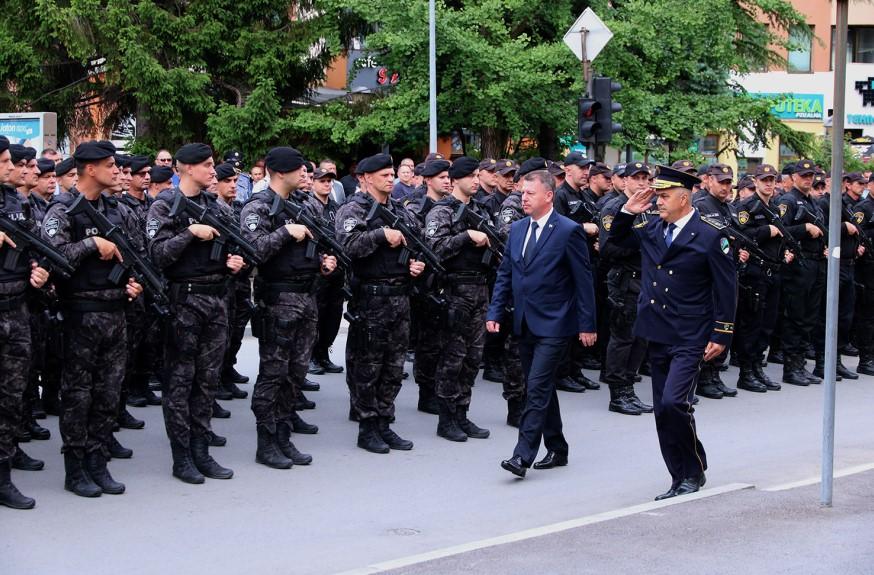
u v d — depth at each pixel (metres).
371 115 21.08
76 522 6.39
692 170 10.93
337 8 21.19
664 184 6.79
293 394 7.89
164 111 20.41
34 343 8.03
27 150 8.09
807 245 11.37
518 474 7.42
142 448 8.20
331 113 21.64
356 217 8.05
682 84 23.48
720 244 6.70
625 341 9.79
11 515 6.49
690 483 6.95
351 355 8.38
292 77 22.19
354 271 8.20
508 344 9.09
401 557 5.81
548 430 7.86
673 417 6.79
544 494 7.17
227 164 9.29
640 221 7.00
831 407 6.47
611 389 9.93
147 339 9.27
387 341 8.19
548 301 7.45
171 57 21.02
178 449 7.34
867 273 12.20
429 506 6.86
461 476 7.62
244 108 20.75
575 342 10.79
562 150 23.98
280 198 7.69
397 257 8.12
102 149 6.82
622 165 10.82
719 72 23.53
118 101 22.30
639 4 21.23
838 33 6.25
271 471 7.66
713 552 5.55
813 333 12.37
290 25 21.47
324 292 10.78
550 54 20.27
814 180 12.19
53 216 6.63
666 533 5.89
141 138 21.27
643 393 10.84
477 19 20.53
